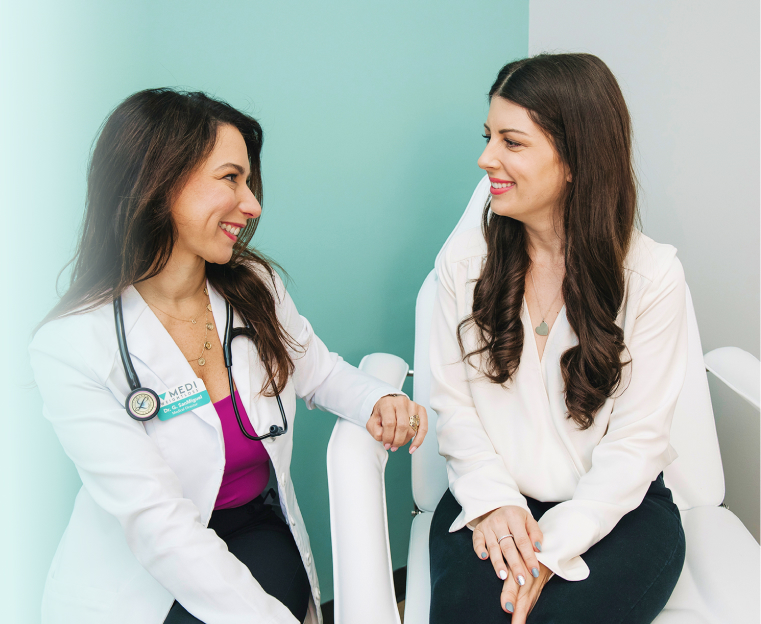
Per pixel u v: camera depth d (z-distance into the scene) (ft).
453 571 2.79
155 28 3.46
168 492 2.47
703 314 5.07
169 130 2.46
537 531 2.78
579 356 3.08
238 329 3.00
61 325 2.56
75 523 2.83
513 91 2.89
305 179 4.29
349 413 3.39
